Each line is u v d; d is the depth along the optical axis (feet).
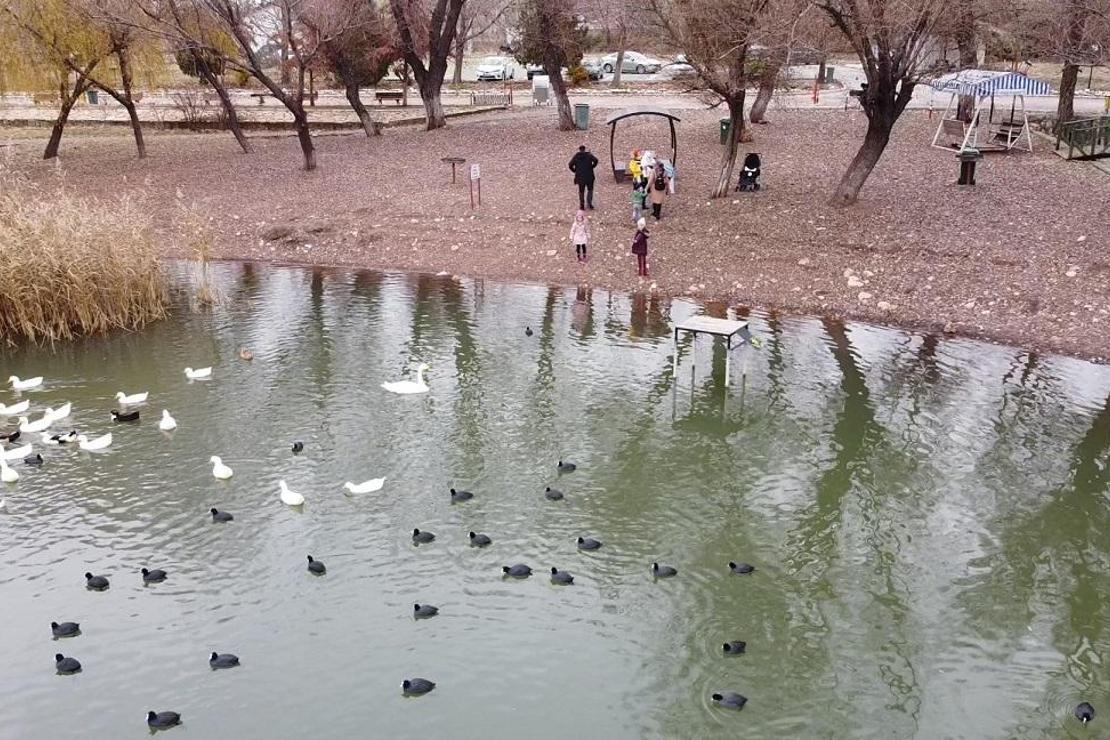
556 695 35.19
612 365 66.64
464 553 44.01
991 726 33.65
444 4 128.88
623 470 51.83
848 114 132.98
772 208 92.68
